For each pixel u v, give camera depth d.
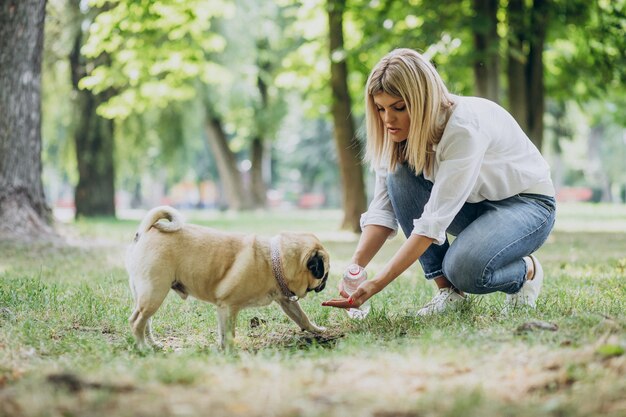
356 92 18.77
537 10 14.04
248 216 25.58
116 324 4.67
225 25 20.80
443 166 4.14
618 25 14.30
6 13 10.05
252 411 2.48
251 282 4.02
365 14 14.79
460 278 4.36
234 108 24.98
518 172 4.39
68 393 2.64
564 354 3.13
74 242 10.14
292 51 20.14
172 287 4.13
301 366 3.24
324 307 5.13
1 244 9.28
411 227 4.77
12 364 3.40
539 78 14.91
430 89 4.05
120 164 22.23
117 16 12.80
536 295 4.73
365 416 2.44
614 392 2.64
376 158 4.64
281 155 50.88
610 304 4.66
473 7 13.41
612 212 24.53
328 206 53.75
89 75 16.64
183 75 16.44
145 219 4.05
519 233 4.34
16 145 10.13
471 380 2.92
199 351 3.87
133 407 2.48
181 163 24.53
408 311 4.90
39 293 5.48
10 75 10.10
